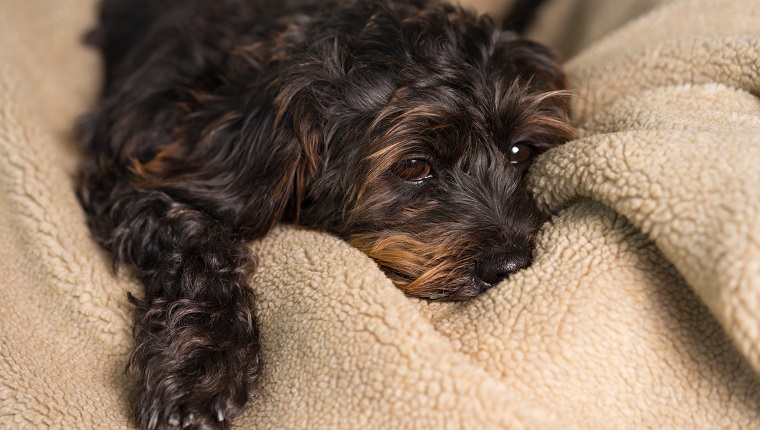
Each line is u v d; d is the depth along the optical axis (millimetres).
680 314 354
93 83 571
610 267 362
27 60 533
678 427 351
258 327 394
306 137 428
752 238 320
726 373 349
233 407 374
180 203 441
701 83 430
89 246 437
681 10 490
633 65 452
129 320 408
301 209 446
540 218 410
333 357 358
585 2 591
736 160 340
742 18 465
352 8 456
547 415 333
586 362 350
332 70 430
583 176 375
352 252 393
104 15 597
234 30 517
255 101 443
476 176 428
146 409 375
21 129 451
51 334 405
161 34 535
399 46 427
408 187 430
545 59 471
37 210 430
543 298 362
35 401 377
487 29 453
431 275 405
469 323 369
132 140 484
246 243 426
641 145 362
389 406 343
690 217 335
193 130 463
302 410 358
